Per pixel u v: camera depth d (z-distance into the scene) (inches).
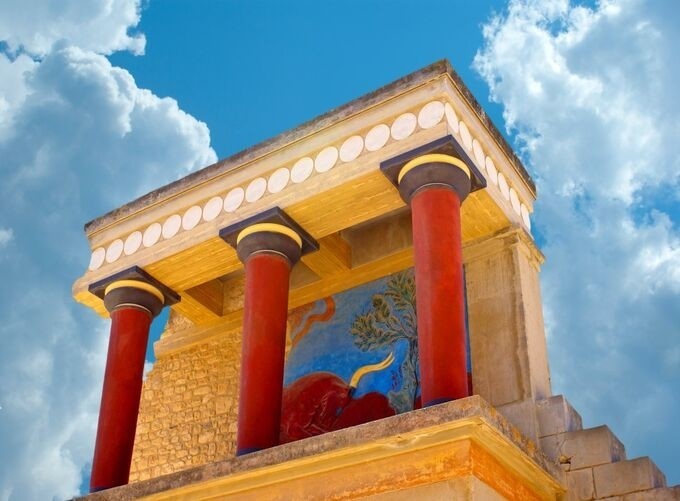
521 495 379.9
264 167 486.6
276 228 466.9
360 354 514.9
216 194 501.0
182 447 559.5
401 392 487.8
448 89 440.1
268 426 420.8
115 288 512.4
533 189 516.1
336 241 536.7
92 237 545.3
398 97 450.6
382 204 460.8
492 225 485.1
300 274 561.6
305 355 534.6
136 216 531.8
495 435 355.3
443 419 350.6
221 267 510.9
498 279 478.3
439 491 345.1
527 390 442.9
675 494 392.5
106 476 461.7
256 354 437.1
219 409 558.6
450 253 406.9
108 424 475.8
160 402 586.9
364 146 450.3
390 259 532.4
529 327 462.3
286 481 382.6
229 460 398.0
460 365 384.2
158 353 606.2
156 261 506.0
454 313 393.1
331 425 501.4
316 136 473.1
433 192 421.1
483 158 461.4
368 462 366.0
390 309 518.6
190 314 581.6
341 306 538.9
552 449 424.5
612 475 408.2
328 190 451.2
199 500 400.2
